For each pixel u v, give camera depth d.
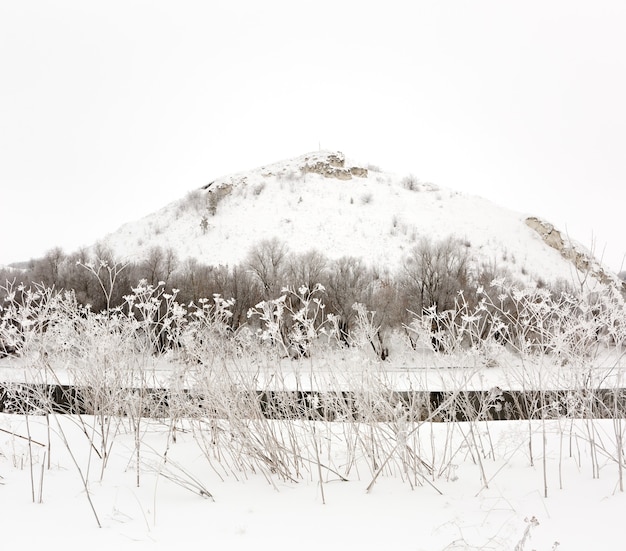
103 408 5.02
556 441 5.51
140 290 5.66
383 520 3.43
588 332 4.55
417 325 5.06
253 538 3.15
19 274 32.19
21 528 3.33
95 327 5.42
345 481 4.41
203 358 5.04
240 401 4.73
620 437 4.13
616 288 4.68
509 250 55.84
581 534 3.11
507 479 4.33
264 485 4.32
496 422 6.26
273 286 30.95
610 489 4.00
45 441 5.70
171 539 3.14
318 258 35.28
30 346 4.98
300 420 4.89
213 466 4.80
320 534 3.20
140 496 4.04
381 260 52.44
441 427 6.18
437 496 3.95
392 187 74.25
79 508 3.74
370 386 4.58
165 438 5.98
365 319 4.82
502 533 3.15
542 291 5.01
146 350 6.05
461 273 31.05
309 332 4.62
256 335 5.15
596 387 4.84
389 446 4.89
